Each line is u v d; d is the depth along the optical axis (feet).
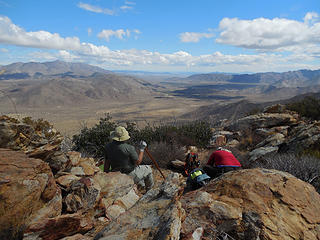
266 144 26.40
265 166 17.33
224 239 6.87
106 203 9.02
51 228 6.07
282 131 30.42
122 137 12.71
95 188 8.14
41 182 6.74
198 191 9.62
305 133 22.90
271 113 38.45
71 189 8.07
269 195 8.50
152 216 6.66
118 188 10.12
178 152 23.24
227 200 8.46
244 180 9.46
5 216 5.56
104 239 5.82
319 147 20.20
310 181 13.24
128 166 13.00
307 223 7.56
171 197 7.55
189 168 16.47
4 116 8.23
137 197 10.44
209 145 29.40
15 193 5.89
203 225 7.17
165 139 28.45
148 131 29.55
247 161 21.67
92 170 11.42
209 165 16.01
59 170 9.79
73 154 12.03
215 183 10.06
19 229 5.73
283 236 7.00
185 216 7.32
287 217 7.63
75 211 7.43
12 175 6.18
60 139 9.81
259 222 7.33
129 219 6.72
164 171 20.83
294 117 36.17
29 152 8.26
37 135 8.66
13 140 7.84
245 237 7.08
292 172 14.44
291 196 8.45
